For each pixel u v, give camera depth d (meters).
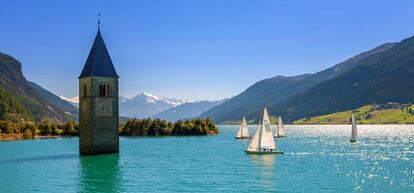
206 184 82.75
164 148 170.88
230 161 120.44
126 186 80.81
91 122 121.81
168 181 86.06
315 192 75.94
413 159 127.94
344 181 86.69
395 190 77.75
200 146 182.88
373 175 94.50
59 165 108.88
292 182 85.31
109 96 124.75
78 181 85.94
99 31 127.19
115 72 126.12
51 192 75.62
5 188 79.19
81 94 126.06
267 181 86.19
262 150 142.62
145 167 106.62
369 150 161.88
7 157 130.50
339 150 161.25
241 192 75.50
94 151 122.75
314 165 111.31
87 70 123.81
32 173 95.75
